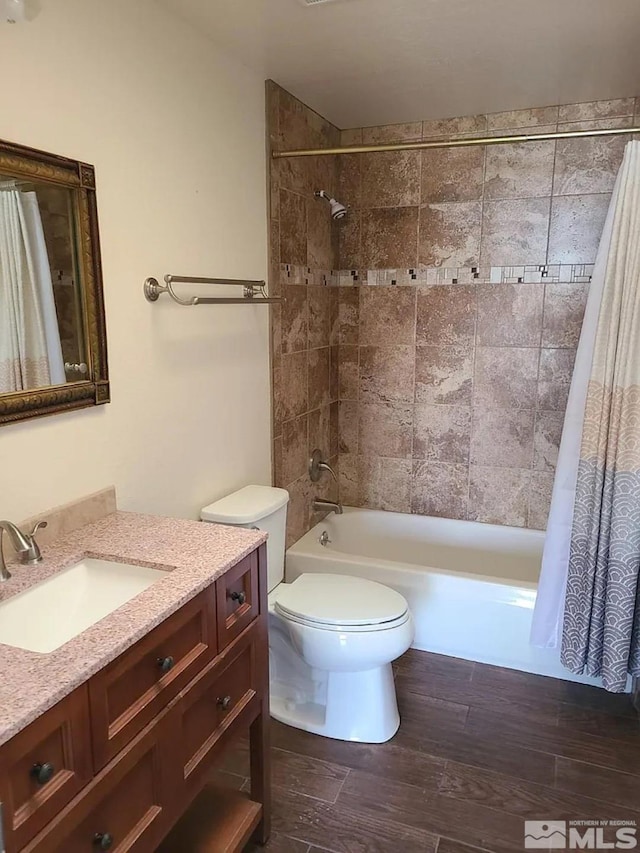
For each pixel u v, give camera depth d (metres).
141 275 1.87
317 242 3.06
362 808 1.90
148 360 1.93
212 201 2.20
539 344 3.05
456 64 2.33
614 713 2.35
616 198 2.04
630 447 2.05
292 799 1.94
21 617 1.36
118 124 1.73
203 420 2.23
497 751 2.14
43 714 1.00
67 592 1.49
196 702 1.43
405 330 3.28
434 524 3.35
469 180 3.03
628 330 2.03
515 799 1.93
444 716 2.33
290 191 2.74
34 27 1.46
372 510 3.49
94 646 1.13
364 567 2.79
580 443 2.19
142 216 1.86
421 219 3.15
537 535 3.16
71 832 1.08
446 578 2.68
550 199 2.92
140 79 1.81
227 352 2.35
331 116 2.99
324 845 1.77
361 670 2.14
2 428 1.46
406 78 2.48
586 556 2.17
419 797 1.94
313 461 3.19
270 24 1.99
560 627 2.35
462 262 3.11
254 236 2.49
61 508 1.63
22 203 1.46
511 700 2.42
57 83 1.53
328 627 2.09
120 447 1.84
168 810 1.35
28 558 1.47
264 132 2.51
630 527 2.08
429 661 2.69
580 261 2.92
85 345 1.66
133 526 1.71
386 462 3.46
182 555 1.52
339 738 2.21
